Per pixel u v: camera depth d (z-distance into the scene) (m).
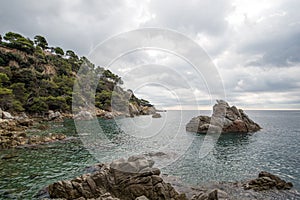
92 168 17.44
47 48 104.75
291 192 13.36
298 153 25.97
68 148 25.20
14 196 12.38
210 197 11.12
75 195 11.57
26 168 18.02
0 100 52.06
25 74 66.44
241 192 13.30
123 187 11.91
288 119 92.50
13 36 87.94
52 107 63.81
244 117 47.47
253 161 21.97
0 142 25.83
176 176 16.14
